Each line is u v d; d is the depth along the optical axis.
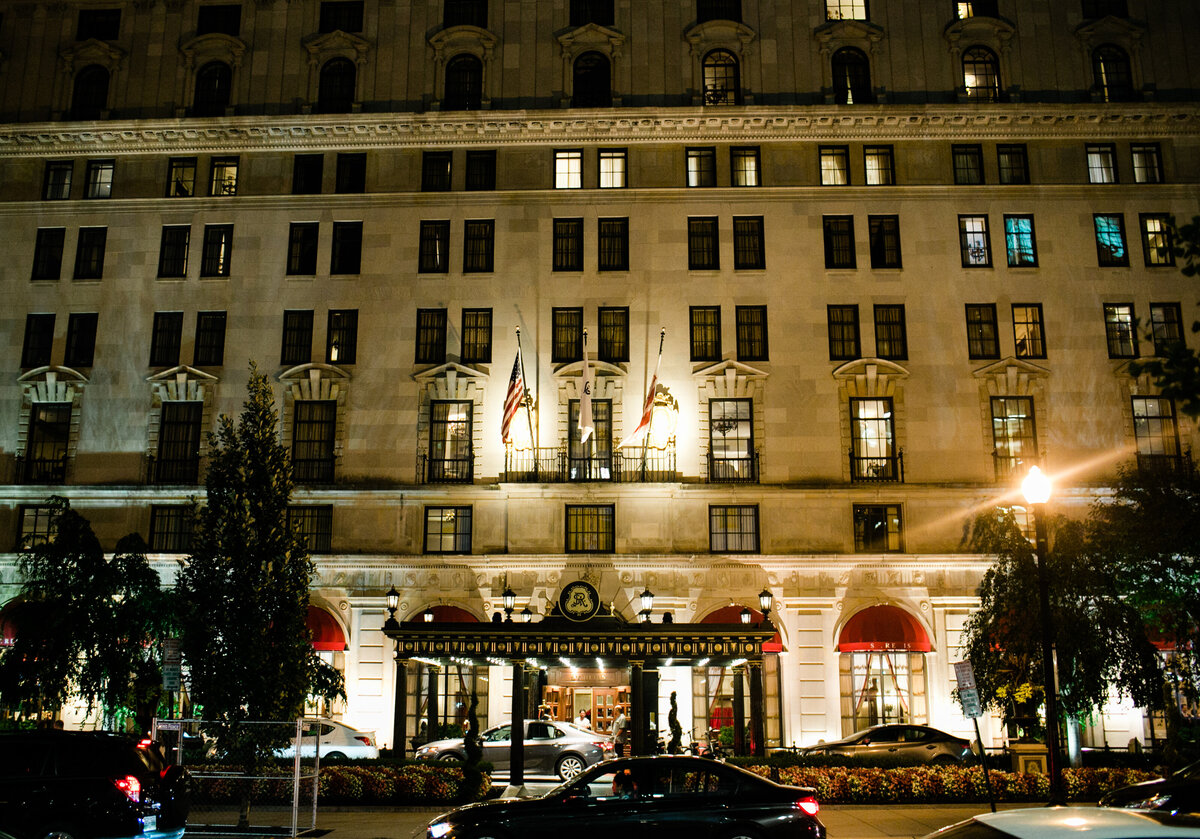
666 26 40.25
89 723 34.84
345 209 39.09
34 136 39.50
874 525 36.50
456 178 39.28
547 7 40.50
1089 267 38.03
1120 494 29.53
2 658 29.00
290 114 39.75
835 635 35.47
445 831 14.49
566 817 14.38
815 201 38.66
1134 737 34.62
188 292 38.75
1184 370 13.92
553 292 38.19
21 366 38.56
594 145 39.38
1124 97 39.66
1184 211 38.50
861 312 37.78
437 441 37.50
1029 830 6.48
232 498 21.75
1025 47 39.91
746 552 36.16
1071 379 37.19
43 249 39.59
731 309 37.91
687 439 36.91
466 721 35.66
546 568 36.03
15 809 14.48
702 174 39.25
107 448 37.66
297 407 37.97
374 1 40.44
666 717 35.16
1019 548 28.34
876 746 28.09
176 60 40.47
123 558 30.62
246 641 20.80
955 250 38.19
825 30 39.72
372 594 36.19
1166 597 26.66
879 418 37.22
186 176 39.97
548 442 37.22
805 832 14.27
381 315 38.28
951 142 39.09
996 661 28.02
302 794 22.81
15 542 36.97
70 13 40.81
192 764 24.05
